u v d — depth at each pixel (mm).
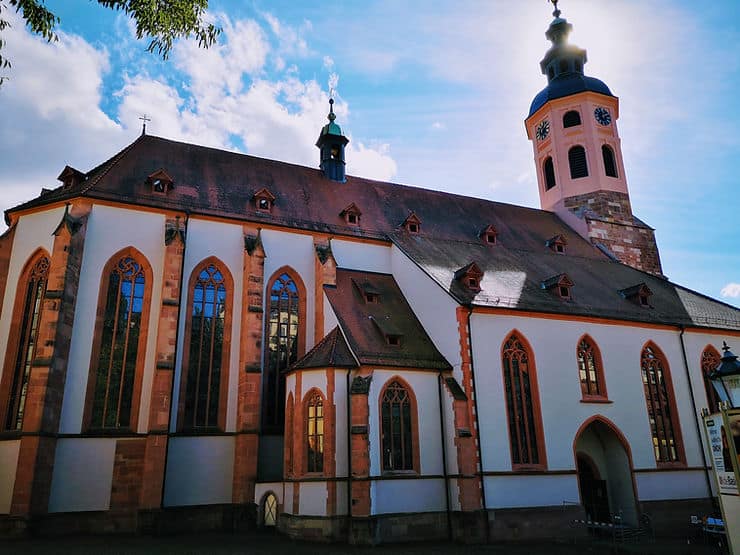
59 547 25438
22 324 33344
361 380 29969
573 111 56281
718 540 30609
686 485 36781
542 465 32719
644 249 53188
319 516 28234
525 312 35062
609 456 37031
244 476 31938
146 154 40344
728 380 18453
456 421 31062
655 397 38375
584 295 40375
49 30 16000
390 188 49906
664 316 41094
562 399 34688
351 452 28844
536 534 31156
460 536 29516
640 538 32938
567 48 58344
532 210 54969
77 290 32719
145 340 33562
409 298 38688
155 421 30891
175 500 31422
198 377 34281
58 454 30094
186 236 36406
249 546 26281
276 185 43594
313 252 39969
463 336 32781
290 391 31641
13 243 34844
